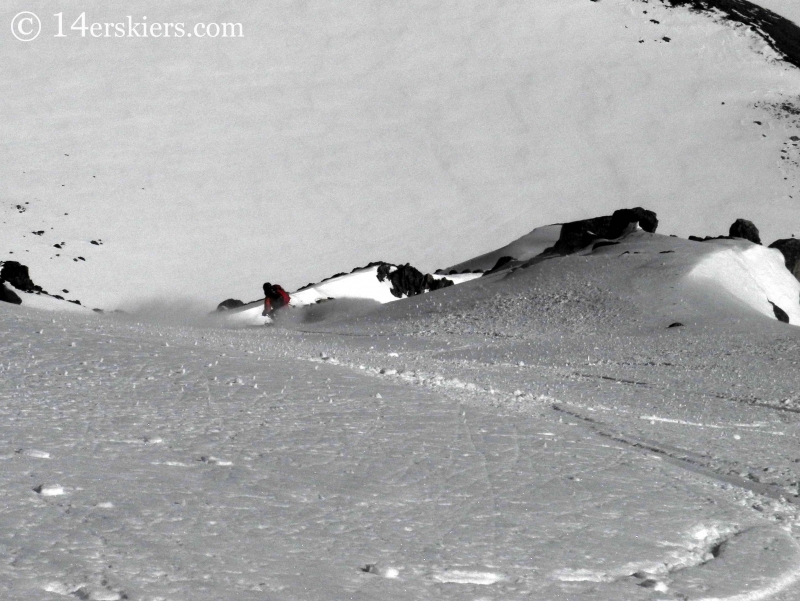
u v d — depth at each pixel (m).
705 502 15.29
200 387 20.25
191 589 9.52
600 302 67.88
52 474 12.66
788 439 25.38
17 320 27.20
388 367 31.11
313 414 18.75
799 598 11.30
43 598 8.84
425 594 10.18
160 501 12.12
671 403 31.44
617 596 10.70
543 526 13.02
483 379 32.03
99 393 18.64
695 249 80.56
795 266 86.88
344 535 11.80
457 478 14.99
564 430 20.08
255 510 12.31
